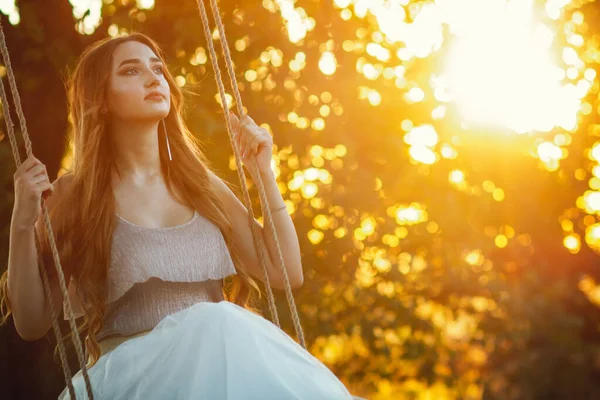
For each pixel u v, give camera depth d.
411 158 8.70
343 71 8.48
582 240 9.87
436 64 8.87
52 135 7.05
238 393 2.54
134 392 2.71
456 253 8.79
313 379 2.64
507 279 9.41
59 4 7.10
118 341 3.01
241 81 7.86
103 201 3.10
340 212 8.38
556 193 9.70
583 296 9.89
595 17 9.62
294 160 8.34
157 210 3.17
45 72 7.07
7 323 6.92
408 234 8.66
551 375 9.59
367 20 8.72
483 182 9.12
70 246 3.11
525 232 9.36
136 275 2.99
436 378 9.10
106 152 3.20
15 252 2.97
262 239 3.41
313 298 8.20
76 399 2.87
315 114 8.31
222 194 3.44
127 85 3.17
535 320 9.42
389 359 8.69
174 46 7.62
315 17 8.45
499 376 9.59
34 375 6.97
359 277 8.55
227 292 3.68
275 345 2.72
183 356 2.70
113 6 7.50
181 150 3.32
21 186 2.91
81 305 3.13
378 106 8.50
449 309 9.06
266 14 7.96
